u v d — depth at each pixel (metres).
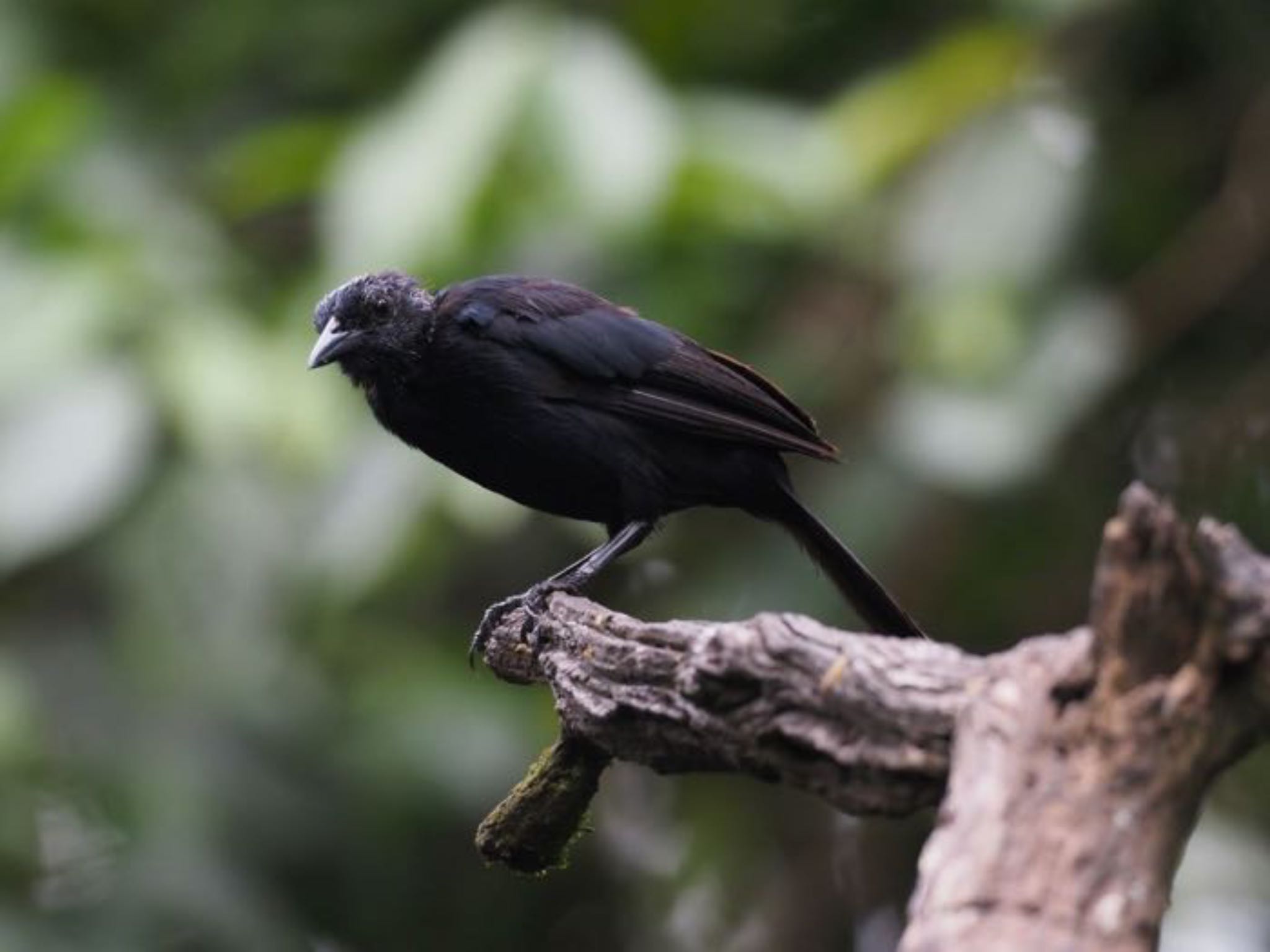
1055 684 5.25
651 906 13.95
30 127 11.57
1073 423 12.05
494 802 12.45
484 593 13.57
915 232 11.68
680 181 11.23
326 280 11.16
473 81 10.98
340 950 12.92
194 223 12.13
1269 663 5.04
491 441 10.00
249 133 13.44
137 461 10.95
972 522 13.29
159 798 11.91
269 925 11.84
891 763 5.57
